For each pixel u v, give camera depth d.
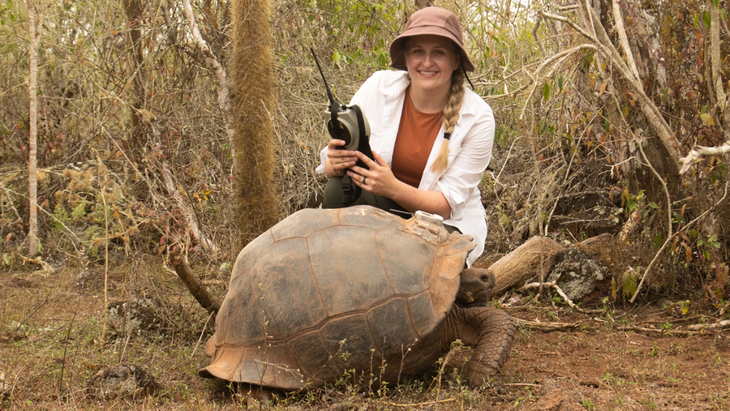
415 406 2.36
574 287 4.02
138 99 4.73
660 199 4.02
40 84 5.32
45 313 3.68
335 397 2.38
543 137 4.86
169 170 4.44
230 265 3.84
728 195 3.64
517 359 3.11
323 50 5.96
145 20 4.84
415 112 2.99
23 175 5.03
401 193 2.80
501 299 4.14
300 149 4.67
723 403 2.41
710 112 3.64
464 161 2.95
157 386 2.63
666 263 4.01
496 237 5.02
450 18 2.83
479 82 4.63
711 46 3.54
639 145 3.61
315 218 2.63
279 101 4.86
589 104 4.40
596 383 2.71
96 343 3.13
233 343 2.52
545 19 4.21
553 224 4.93
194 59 4.73
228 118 4.45
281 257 2.52
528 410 2.31
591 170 4.97
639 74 3.92
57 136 4.94
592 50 3.84
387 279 2.41
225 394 2.56
